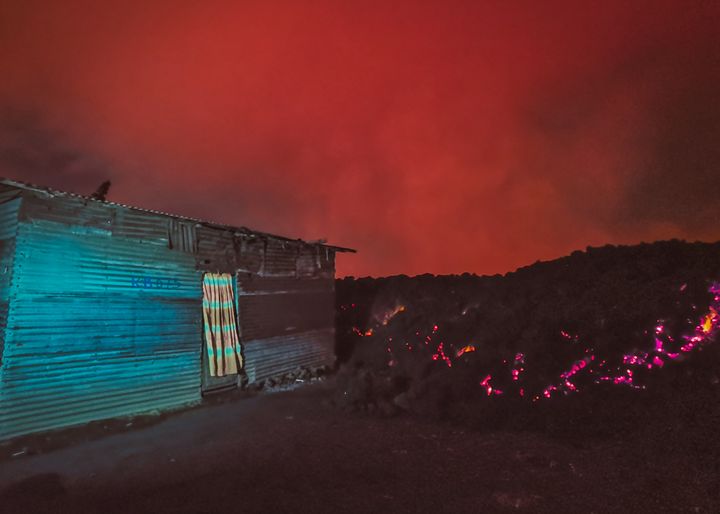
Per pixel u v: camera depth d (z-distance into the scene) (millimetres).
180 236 8914
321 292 13070
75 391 6848
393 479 5027
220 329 9688
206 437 6641
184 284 8922
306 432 6871
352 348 13633
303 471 5258
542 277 10555
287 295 11766
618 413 6277
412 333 10703
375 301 14938
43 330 6512
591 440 6000
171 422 7531
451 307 11195
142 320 8000
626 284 8727
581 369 7367
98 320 7277
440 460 5605
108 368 7355
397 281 15188
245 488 4762
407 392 8312
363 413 8008
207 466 5426
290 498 4516
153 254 8320
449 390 8008
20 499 4414
